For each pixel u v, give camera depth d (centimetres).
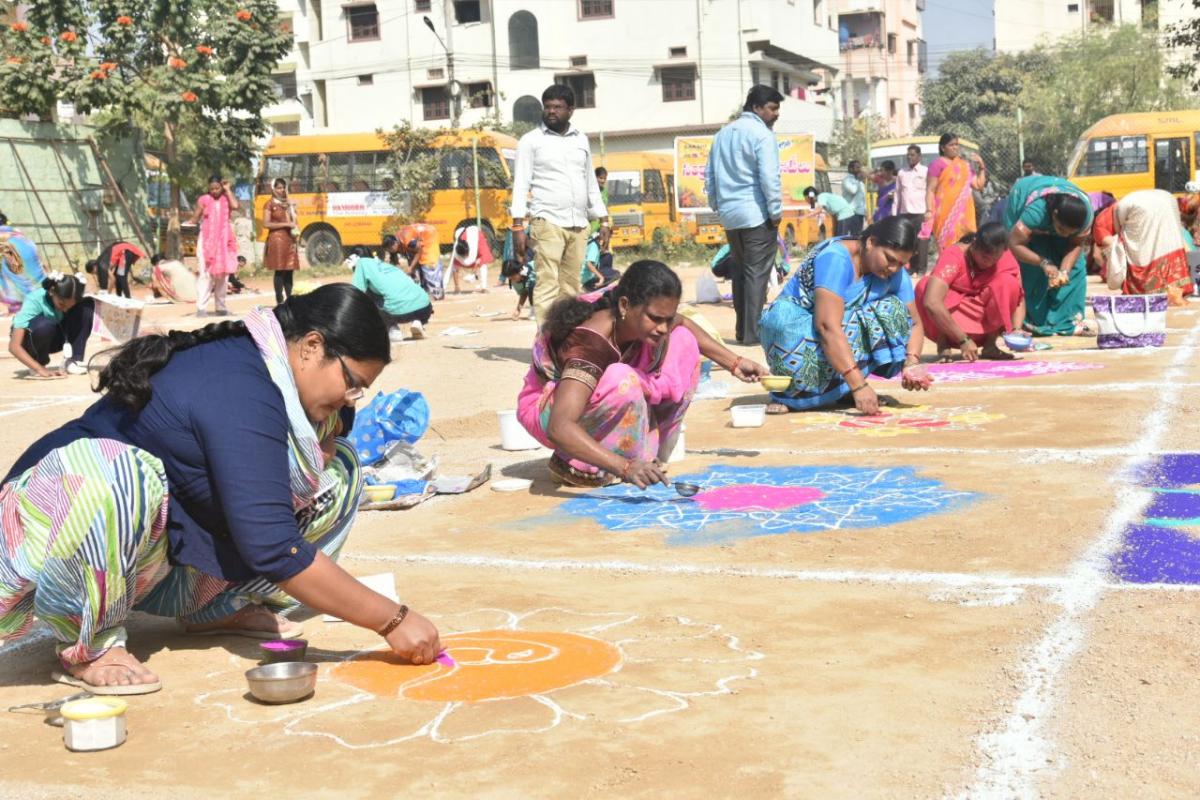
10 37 2570
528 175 982
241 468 311
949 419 697
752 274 1072
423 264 2047
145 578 338
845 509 499
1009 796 245
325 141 3005
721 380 919
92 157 2678
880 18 6153
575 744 277
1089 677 307
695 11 4397
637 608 381
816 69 5088
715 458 620
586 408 528
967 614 362
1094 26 4328
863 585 396
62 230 2578
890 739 274
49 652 372
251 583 361
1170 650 322
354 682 324
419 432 607
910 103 6775
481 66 4622
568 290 1008
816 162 3158
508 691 312
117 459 315
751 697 302
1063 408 712
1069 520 462
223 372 320
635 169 3098
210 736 292
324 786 261
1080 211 1027
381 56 4753
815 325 730
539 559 448
